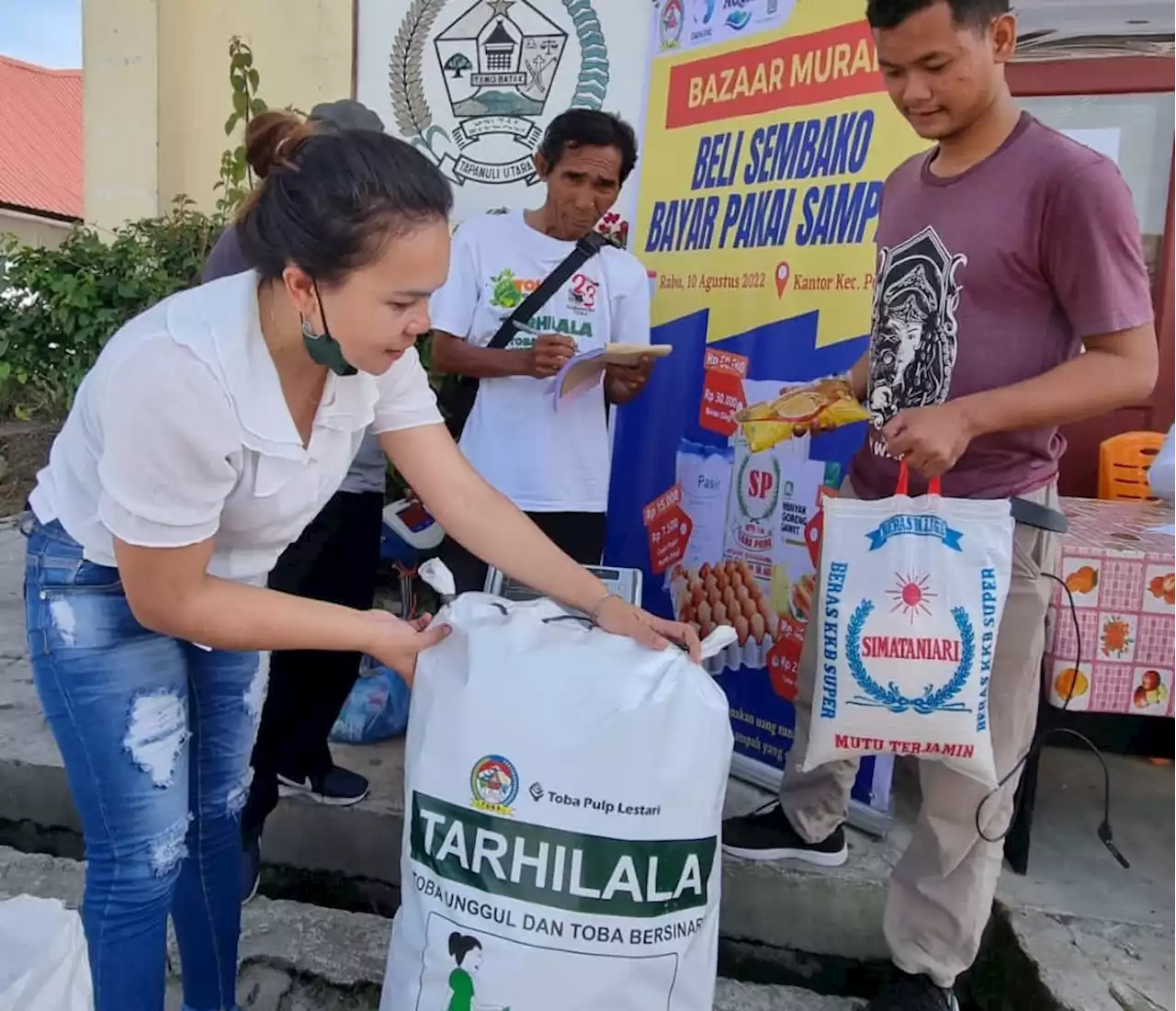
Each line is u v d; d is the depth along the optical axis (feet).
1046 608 6.09
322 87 16.08
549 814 4.62
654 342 10.28
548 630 5.10
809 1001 7.41
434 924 4.83
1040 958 7.00
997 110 5.75
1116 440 11.35
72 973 3.67
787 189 8.80
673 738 4.69
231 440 4.40
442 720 4.83
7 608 13.61
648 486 10.44
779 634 8.96
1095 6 11.25
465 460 5.79
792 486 8.75
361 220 4.03
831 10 8.41
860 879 7.72
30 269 15.83
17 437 21.34
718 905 5.08
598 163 8.38
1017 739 6.15
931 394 6.19
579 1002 4.65
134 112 17.40
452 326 8.71
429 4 14.34
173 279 15.69
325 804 8.64
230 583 4.75
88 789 5.18
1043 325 5.80
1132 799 9.47
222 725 5.90
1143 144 11.48
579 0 13.69
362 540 8.39
